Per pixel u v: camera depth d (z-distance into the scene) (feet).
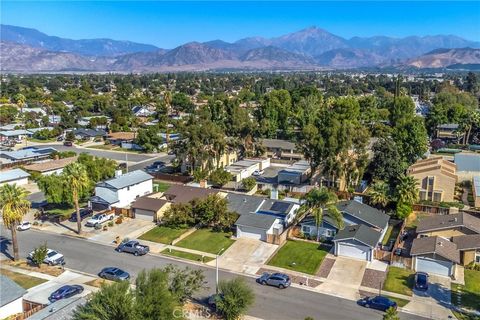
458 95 604.90
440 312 133.80
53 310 122.52
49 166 292.40
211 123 291.38
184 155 291.38
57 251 176.65
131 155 364.58
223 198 208.74
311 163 256.32
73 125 475.31
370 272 159.74
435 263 158.71
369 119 447.42
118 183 230.68
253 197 220.02
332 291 146.20
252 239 189.16
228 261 168.35
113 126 453.17
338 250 173.17
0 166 304.09
